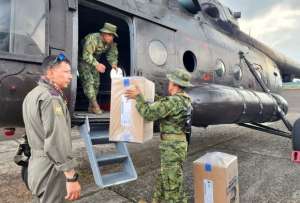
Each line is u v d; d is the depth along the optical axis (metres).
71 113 3.57
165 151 3.17
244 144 7.36
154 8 4.97
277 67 9.74
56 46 3.52
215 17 7.03
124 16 4.37
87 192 4.15
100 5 4.04
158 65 4.76
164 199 3.32
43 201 2.28
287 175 4.91
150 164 5.51
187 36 5.50
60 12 3.60
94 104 4.09
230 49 6.91
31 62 3.31
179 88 3.30
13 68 3.17
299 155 5.17
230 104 4.97
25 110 2.31
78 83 5.30
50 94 2.20
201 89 4.78
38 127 2.23
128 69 5.74
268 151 6.61
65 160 2.16
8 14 3.22
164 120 3.20
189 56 5.65
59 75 2.33
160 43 4.87
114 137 3.26
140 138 3.13
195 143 7.48
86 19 5.17
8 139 7.88
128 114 3.18
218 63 6.28
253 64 7.82
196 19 6.16
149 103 3.19
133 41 4.40
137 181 4.60
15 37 3.23
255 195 4.08
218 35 6.73
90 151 3.26
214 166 3.10
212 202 3.12
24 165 3.60
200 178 3.20
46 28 3.45
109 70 5.65
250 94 5.87
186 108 3.20
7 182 4.63
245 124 6.73
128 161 3.53
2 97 3.10
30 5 3.37
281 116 6.64
